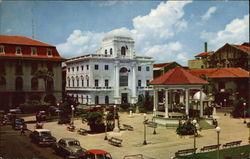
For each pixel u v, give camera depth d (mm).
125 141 32062
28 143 31250
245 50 79562
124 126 41219
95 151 21156
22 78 62312
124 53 81188
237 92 71500
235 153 25859
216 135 35531
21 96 62250
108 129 39031
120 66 79562
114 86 78938
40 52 64438
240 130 39375
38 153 26391
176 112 49781
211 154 25578
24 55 61906
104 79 77625
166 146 29328
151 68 86312
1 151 27141
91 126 38656
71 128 39688
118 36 79188
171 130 39250
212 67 89062
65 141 24922
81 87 80000
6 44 60531
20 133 37812
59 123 46906
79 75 82125
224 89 73938
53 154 25969
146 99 68000
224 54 85438
